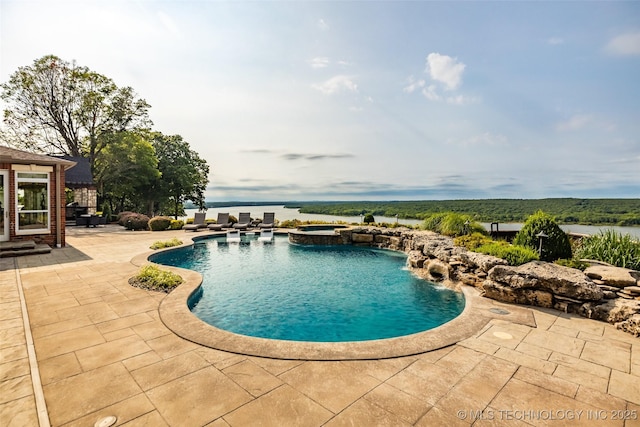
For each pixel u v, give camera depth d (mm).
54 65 23453
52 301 5730
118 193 28000
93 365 3496
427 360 3688
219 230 18656
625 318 4730
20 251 10102
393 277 9328
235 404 2824
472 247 8516
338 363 3592
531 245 8039
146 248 12000
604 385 3209
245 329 5660
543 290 5672
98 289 6496
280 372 3387
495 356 3803
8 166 10898
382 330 5680
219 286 8273
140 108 27719
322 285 8438
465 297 6441
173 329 4469
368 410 2758
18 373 3301
